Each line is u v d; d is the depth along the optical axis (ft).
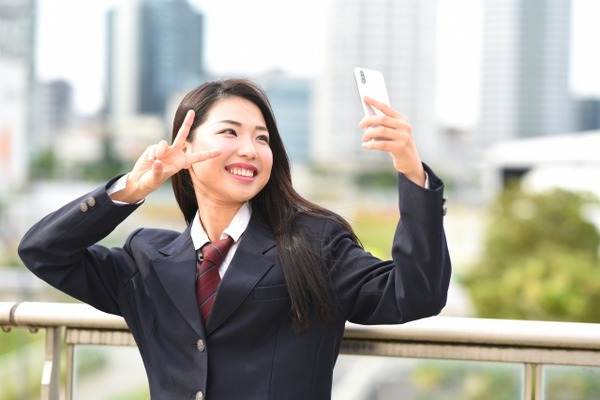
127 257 6.03
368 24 314.14
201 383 5.46
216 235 5.84
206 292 5.60
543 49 330.34
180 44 341.41
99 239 5.66
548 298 34.78
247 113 5.70
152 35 333.83
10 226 126.82
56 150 263.90
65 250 5.61
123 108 330.34
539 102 332.19
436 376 6.23
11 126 97.55
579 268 36.35
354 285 5.47
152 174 5.34
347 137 306.35
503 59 330.13
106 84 330.34
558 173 53.52
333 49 314.55
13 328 6.59
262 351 5.50
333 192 274.36
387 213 223.71
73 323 6.43
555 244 43.50
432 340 6.11
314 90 323.16
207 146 5.64
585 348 5.93
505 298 36.52
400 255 5.01
